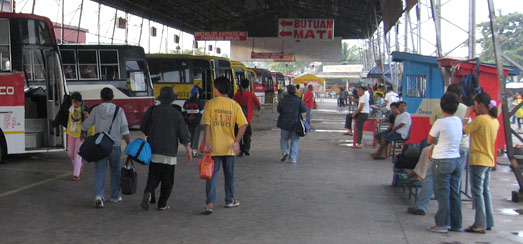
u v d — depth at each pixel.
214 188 6.48
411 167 7.93
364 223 6.16
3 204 6.88
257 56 47.31
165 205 6.64
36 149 10.57
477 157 5.80
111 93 6.88
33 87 11.28
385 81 28.56
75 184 8.36
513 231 5.91
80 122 8.67
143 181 8.70
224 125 6.44
